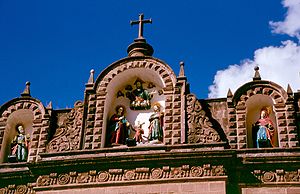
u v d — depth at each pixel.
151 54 38.69
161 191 31.92
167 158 32.44
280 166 32.25
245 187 32.06
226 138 34.09
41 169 33.38
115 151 33.22
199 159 32.25
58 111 36.72
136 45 38.56
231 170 32.47
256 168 32.38
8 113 36.97
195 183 31.84
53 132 36.03
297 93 35.06
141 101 36.41
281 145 33.19
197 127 33.94
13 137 37.09
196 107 34.53
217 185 31.61
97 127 34.91
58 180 33.06
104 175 32.75
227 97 34.94
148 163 32.59
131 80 37.12
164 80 35.75
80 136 34.72
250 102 35.19
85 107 35.62
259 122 34.78
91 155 33.41
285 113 34.03
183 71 35.78
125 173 32.62
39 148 35.44
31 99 37.03
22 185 34.31
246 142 33.53
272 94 34.75
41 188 32.97
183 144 32.97
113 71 36.66
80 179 32.88
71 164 33.09
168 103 34.97
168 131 34.12
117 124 35.56
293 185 31.81
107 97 36.09
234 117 34.38
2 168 34.59
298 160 32.19
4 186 34.41
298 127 33.84
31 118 37.34
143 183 32.25
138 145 34.22
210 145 32.66
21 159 35.81
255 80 35.19
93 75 36.88
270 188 31.89
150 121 35.47
